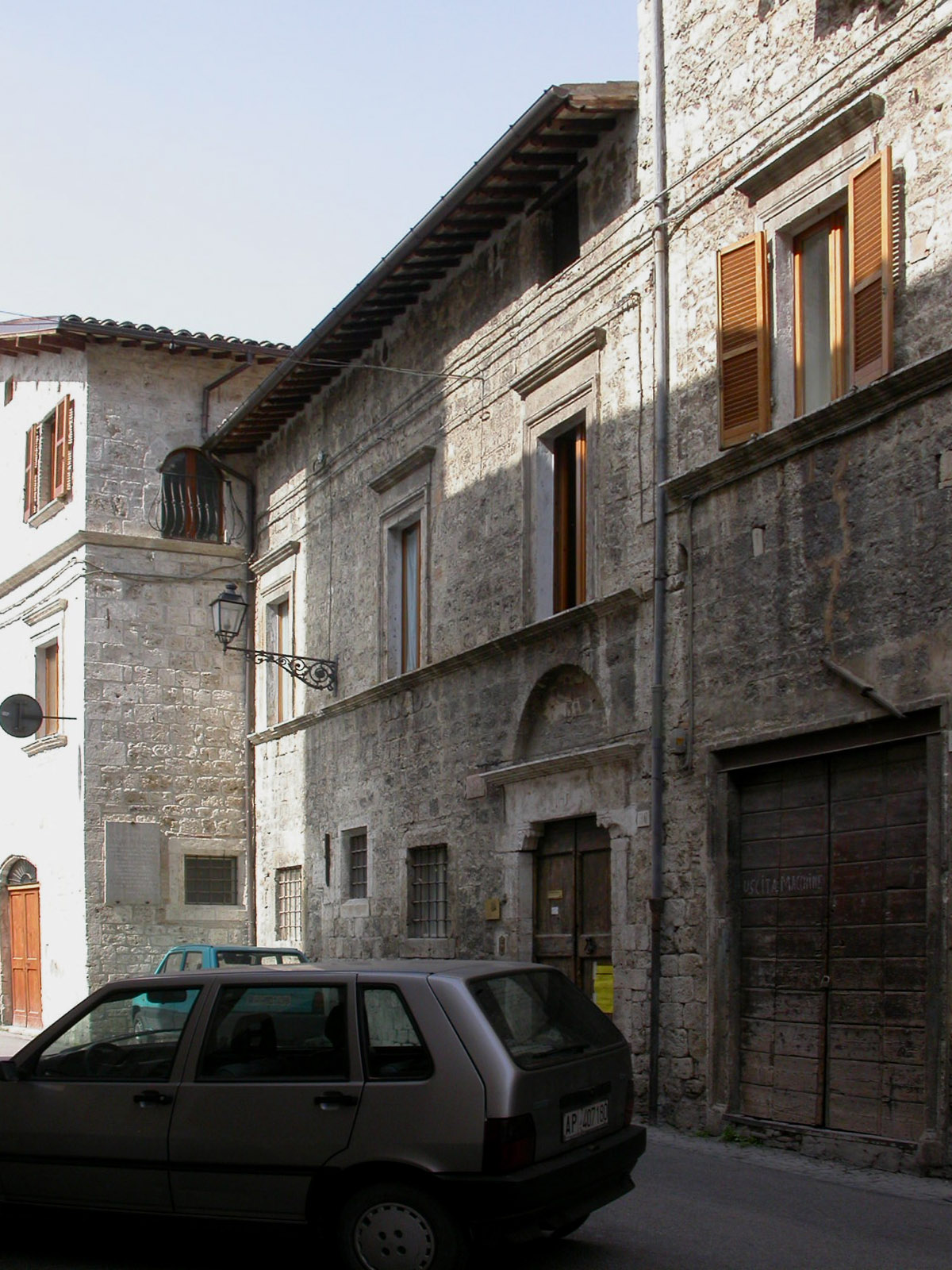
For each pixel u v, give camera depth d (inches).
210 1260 286.7
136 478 901.2
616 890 514.3
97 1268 281.0
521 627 585.6
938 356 384.2
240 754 903.7
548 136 560.7
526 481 597.9
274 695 871.7
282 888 840.9
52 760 916.0
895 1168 382.0
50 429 964.6
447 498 666.8
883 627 403.9
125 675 880.9
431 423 687.7
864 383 412.5
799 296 461.1
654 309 521.3
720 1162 400.2
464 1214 246.8
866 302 414.0
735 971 454.9
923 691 387.9
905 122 413.1
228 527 916.0
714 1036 454.0
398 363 726.5
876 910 406.0
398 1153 251.4
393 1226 249.8
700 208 503.2
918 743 396.8
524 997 276.7
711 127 501.0
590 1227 311.3
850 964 413.4
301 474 845.8
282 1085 265.0
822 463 431.8
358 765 738.8
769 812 451.8
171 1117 271.4
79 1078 283.4
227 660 908.0
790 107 460.4
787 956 438.0
